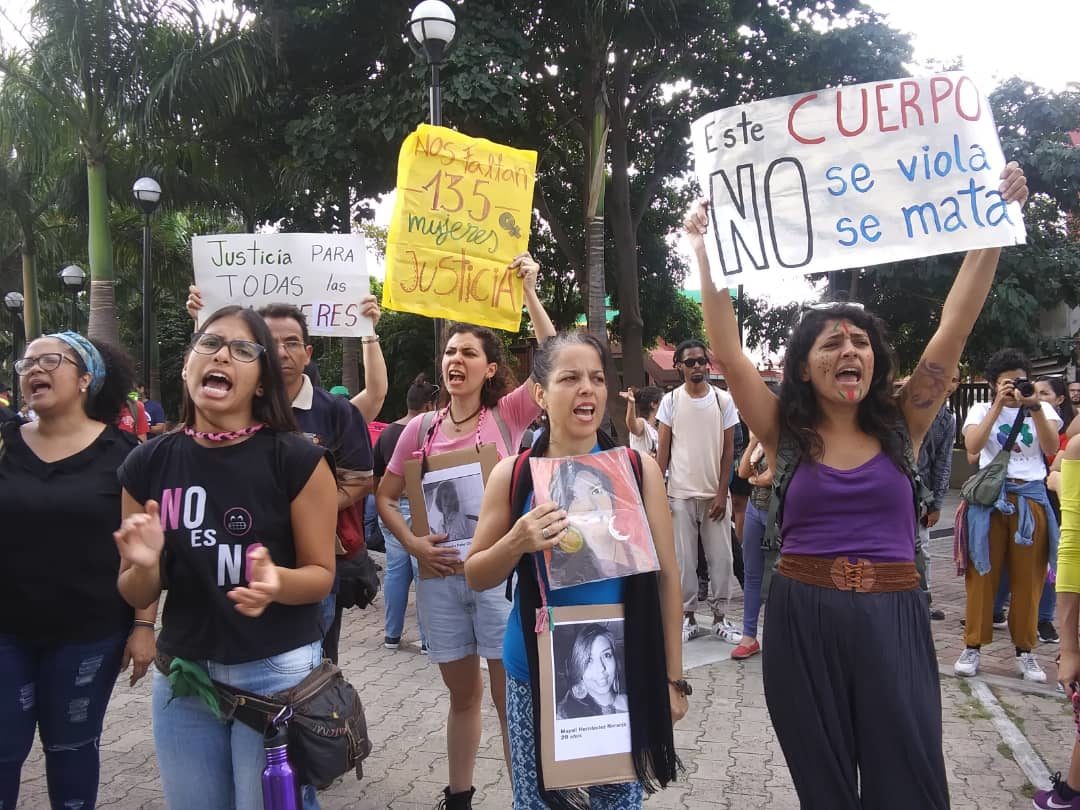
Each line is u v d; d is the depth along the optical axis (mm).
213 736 2162
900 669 2156
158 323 24750
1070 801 3012
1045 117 13945
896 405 2402
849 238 2555
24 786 3529
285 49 12102
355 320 3902
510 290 3654
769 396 2475
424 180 3609
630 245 15523
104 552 2590
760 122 2609
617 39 12875
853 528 2232
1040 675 4828
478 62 10883
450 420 3418
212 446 2160
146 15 10992
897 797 2113
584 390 2201
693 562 5680
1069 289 13711
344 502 3340
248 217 14992
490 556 2074
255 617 2080
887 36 14078
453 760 3158
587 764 2025
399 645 5742
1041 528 4828
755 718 4266
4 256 18969
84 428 2705
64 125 11570
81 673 2584
